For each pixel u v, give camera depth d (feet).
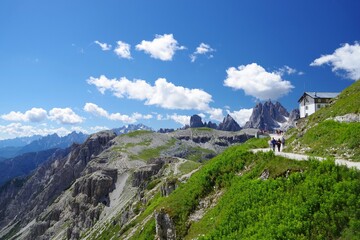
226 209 118.62
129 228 382.42
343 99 196.54
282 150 177.58
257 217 102.94
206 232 119.75
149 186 558.15
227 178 146.41
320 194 94.27
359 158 118.32
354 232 78.59
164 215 153.07
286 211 95.66
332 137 148.05
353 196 86.48
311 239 83.92
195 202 148.46
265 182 115.03
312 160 110.52
